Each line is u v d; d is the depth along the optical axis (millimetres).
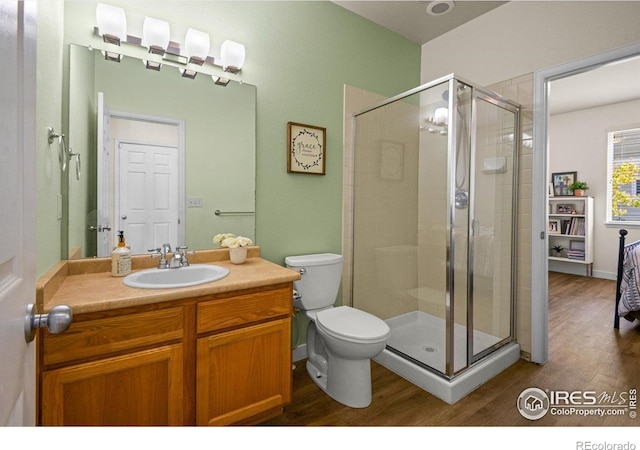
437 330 2061
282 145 2225
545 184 2234
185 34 1840
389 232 2385
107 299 1173
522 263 2344
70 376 1103
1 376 496
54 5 1358
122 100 1689
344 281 2602
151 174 1778
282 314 1593
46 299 1110
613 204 4840
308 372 2145
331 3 2428
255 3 2084
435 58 2895
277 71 2180
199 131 1908
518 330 2361
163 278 1634
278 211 2227
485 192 2189
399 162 2305
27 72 630
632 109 4586
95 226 1627
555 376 2086
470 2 2406
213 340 1384
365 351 1693
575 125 5121
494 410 1737
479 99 2119
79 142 1583
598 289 4262
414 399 1842
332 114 2463
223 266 1803
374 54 2684
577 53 2049
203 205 1935
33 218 676
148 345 1250
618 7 1895
